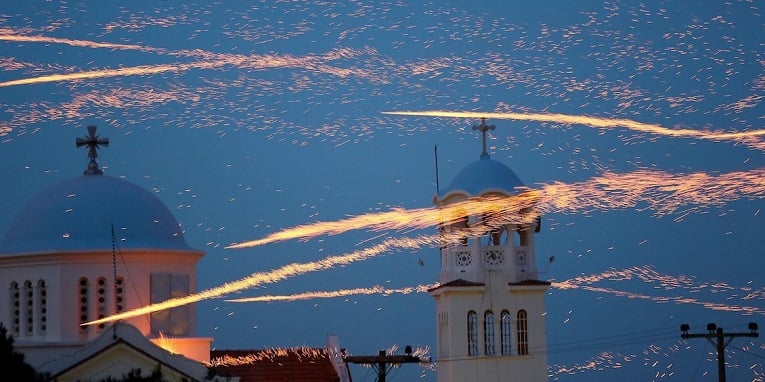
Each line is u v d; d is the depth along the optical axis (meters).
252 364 124.12
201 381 112.00
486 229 129.25
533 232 130.12
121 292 118.44
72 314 117.81
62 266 117.94
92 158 122.94
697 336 117.62
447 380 127.88
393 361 118.62
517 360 127.81
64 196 120.19
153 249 118.62
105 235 118.56
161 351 113.12
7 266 119.44
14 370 84.38
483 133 132.12
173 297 119.69
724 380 117.12
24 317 118.69
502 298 128.50
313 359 125.12
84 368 110.50
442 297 129.38
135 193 121.25
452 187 129.38
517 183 129.50
